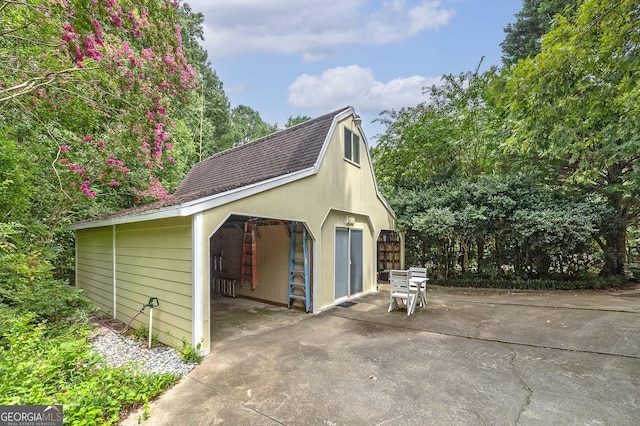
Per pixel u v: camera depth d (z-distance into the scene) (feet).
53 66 17.98
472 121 40.73
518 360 14.16
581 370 12.96
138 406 10.80
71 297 20.31
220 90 89.81
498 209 31.37
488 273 33.42
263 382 12.49
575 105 14.61
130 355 15.85
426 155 43.45
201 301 15.49
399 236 39.19
